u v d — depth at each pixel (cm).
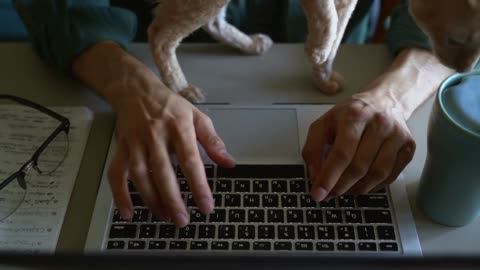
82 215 48
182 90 59
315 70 59
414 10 35
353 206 48
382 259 28
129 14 68
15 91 61
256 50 65
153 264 28
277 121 57
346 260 28
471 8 32
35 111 58
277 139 55
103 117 58
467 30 33
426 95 59
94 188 51
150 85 56
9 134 55
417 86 58
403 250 45
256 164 51
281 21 81
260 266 28
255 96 60
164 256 29
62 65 62
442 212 46
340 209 47
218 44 67
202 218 47
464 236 46
